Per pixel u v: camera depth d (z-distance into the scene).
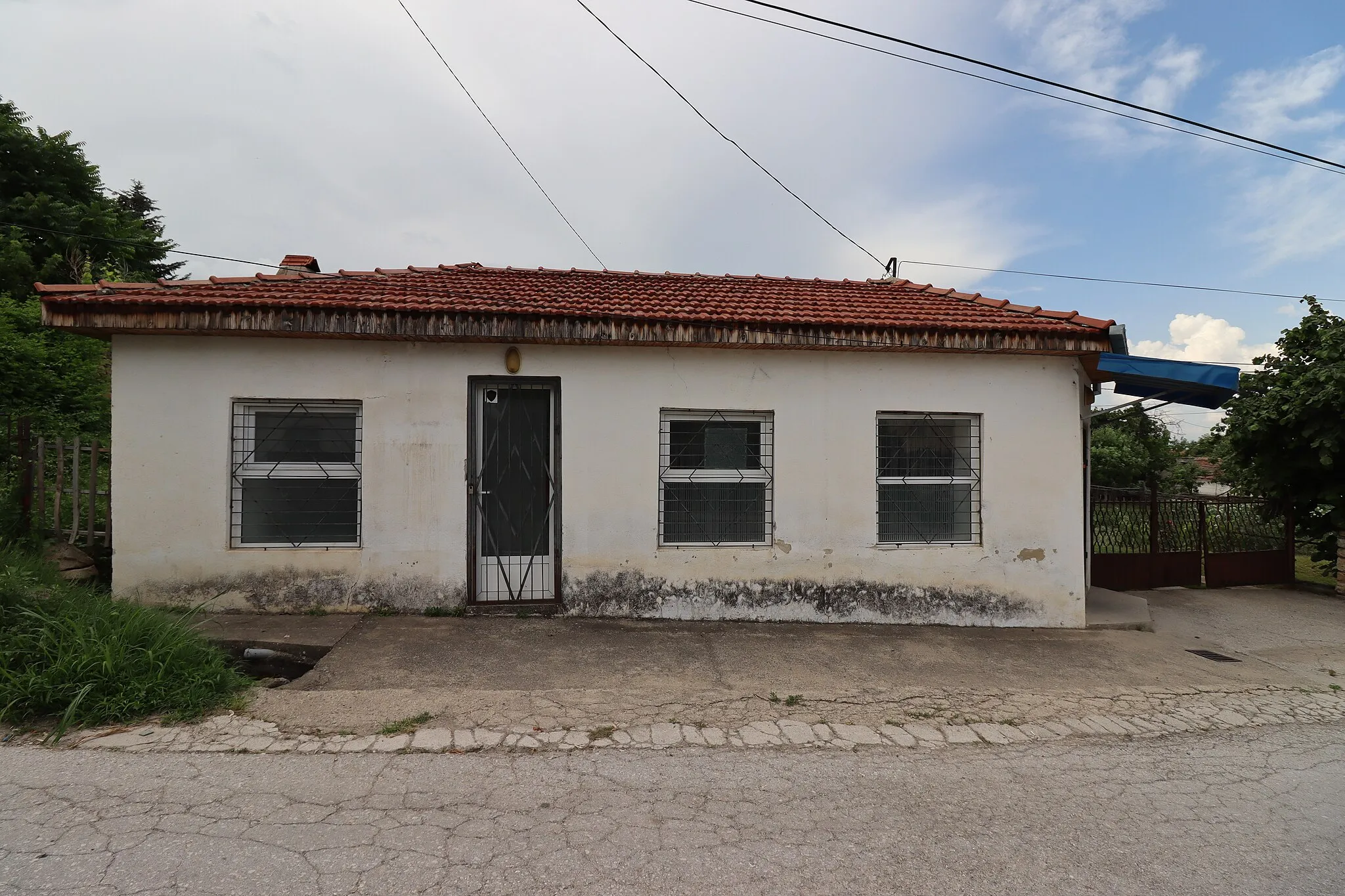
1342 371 8.64
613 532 6.46
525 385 6.48
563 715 4.25
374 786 3.29
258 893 2.45
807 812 3.25
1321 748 4.41
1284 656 6.65
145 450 5.86
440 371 6.23
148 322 5.54
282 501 6.17
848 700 4.79
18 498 6.06
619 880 2.63
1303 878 2.87
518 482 6.48
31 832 2.75
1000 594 7.04
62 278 16.02
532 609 6.39
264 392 5.99
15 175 17.61
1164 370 7.16
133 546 5.83
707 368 6.61
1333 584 10.14
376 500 6.15
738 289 8.49
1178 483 21.25
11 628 4.12
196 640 4.52
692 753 3.85
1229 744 4.42
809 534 6.76
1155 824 3.30
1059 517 7.14
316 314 5.71
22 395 9.38
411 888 2.51
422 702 4.28
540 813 3.12
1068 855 2.98
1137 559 9.66
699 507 6.75
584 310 6.17
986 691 5.17
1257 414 9.74
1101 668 5.95
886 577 6.87
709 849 2.88
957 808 3.37
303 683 4.66
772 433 6.74
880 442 7.05
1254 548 10.03
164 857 2.63
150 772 3.30
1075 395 7.14
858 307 7.64
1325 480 9.58
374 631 5.68
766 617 6.67
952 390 7.01
